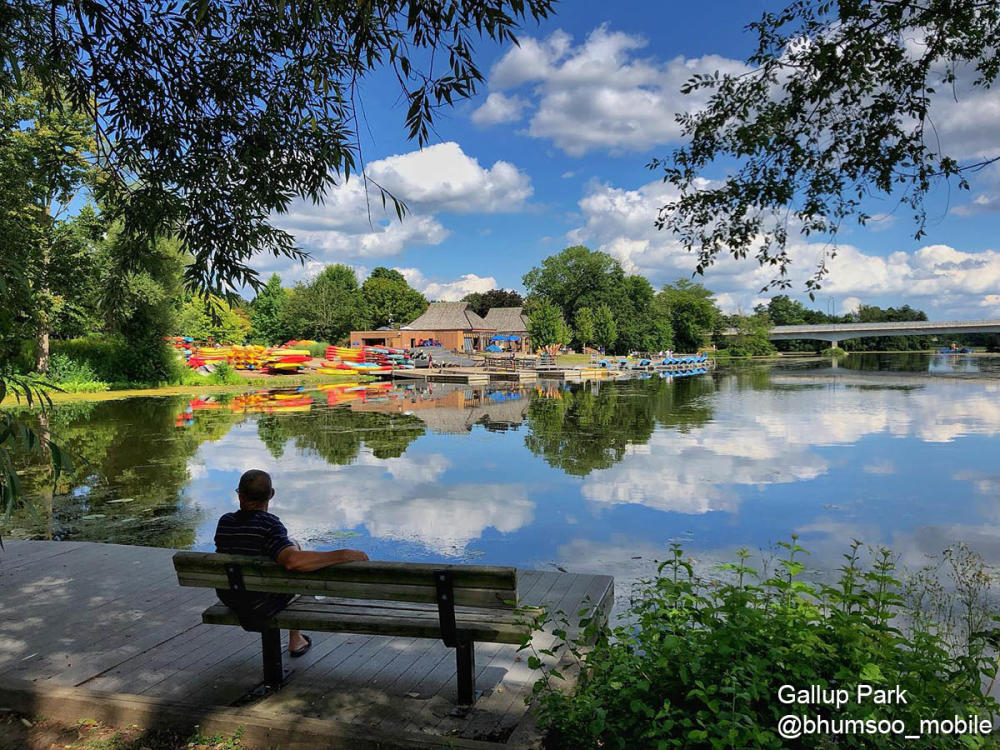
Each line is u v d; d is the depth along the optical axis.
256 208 4.70
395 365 50.03
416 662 3.94
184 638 4.33
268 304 84.06
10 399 26.59
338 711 3.37
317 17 3.69
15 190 6.04
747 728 2.59
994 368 54.03
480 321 78.69
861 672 2.85
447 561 7.29
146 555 6.18
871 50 4.48
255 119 4.62
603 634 3.49
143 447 15.55
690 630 3.29
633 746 2.90
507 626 3.24
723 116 4.97
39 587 5.33
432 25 3.46
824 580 6.62
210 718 3.29
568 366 60.06
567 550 7.68
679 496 10.51
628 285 93.62
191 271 4.63
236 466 13.20
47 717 3.52
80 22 4.12
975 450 14.89
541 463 13.57
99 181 4.88
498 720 3.26
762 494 10.62
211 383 36.06
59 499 10.30
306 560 3.25
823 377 44.38
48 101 4.75
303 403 27.23
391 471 12.73
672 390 34.78
